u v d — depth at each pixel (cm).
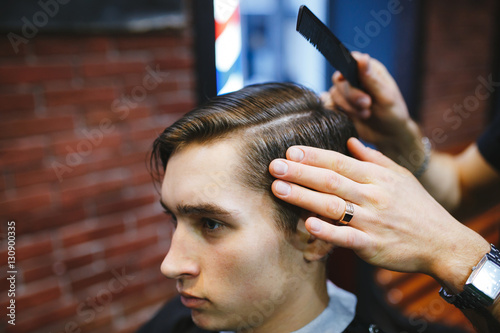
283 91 65
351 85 81
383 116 88
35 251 128
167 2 134
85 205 135
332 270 159
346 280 159
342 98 88
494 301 55
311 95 67
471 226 205
